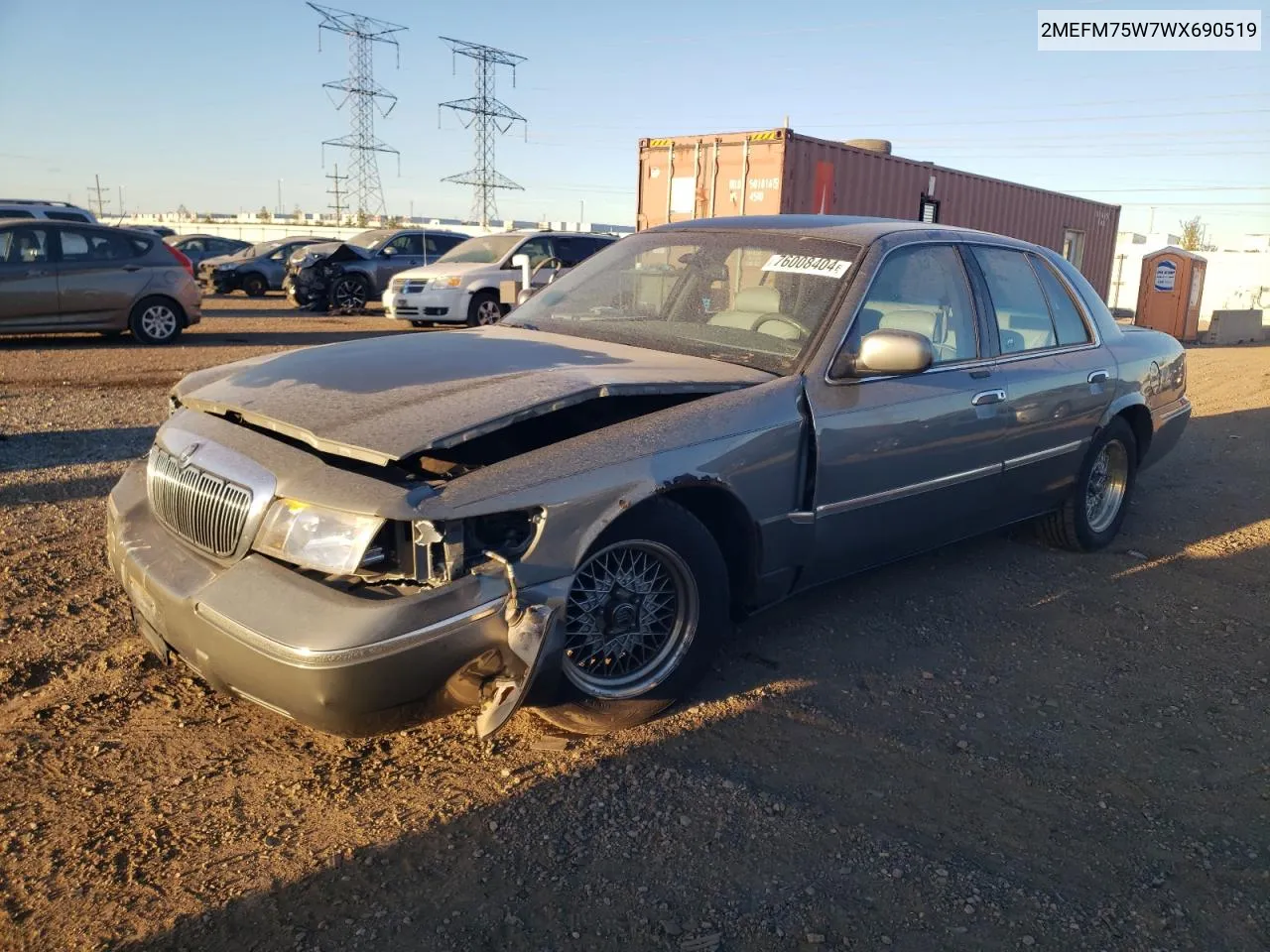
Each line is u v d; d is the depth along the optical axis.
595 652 3.10
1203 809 2.95
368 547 2.56
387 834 2.65
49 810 2.70
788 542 3.51
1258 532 5.82
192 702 3.32
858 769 3.07
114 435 7.10
